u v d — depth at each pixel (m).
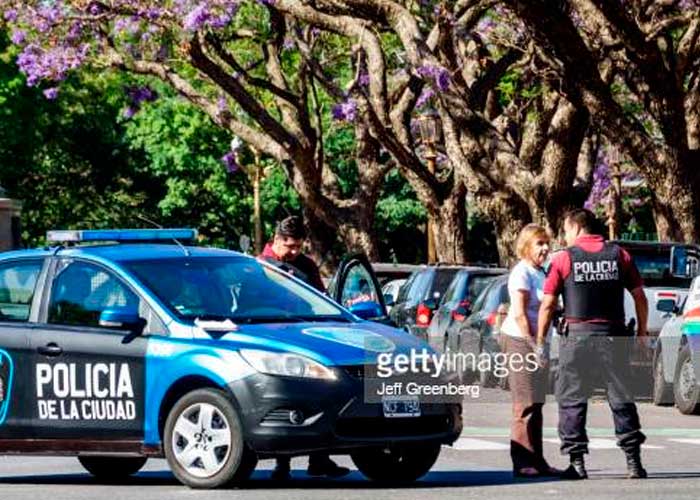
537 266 15.13
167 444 13.97
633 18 32.38
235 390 13.62
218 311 14.39
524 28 35.22
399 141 40.47
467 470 16.12
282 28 43.56
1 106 67.75
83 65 44.41
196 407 13.83
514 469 15.07
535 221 35.28
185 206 75.94
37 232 77.25
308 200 44.53
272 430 13.52
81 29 42.25
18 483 15.28
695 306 23.41
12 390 14.75
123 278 14.55
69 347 14.52
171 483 14.88
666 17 34.69
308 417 13.53
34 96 68.44
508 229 35.59
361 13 37.59
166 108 73.38
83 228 77.75
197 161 73.62
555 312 15.07
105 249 14.95
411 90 40.66
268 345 13.71
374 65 38.66
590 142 43.12
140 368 14.19
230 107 52.94
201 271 14.70
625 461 16.91
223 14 38.12
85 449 14.46
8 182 73.81
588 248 14.65
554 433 20.55
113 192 79.44
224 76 41.72
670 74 32.16
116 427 14.30
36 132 69.62
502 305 26.25
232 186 74.25
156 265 14.69
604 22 31.50
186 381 13.98
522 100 42.88
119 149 79.31
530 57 35.97
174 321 14.18
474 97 38.22
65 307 14.72
